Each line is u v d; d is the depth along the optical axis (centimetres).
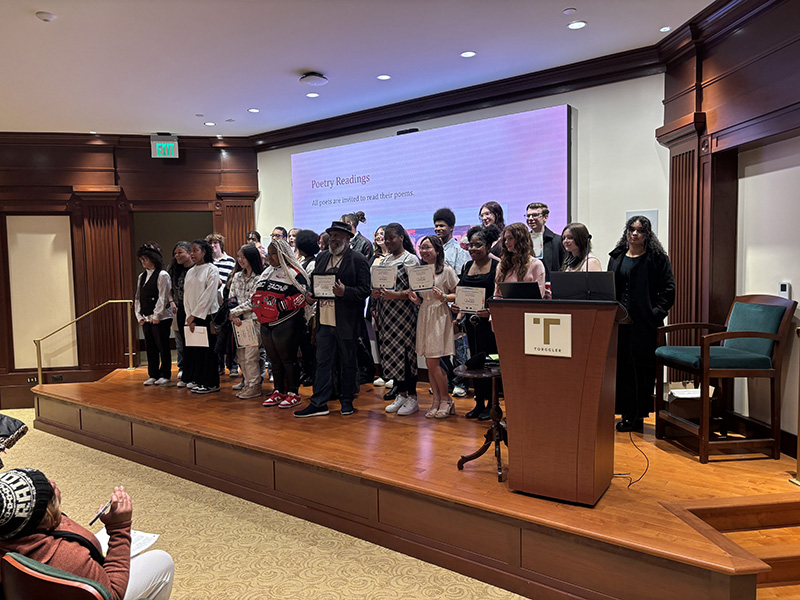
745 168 409
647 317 372
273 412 439
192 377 533
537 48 455
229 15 386
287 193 722
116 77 504
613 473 295
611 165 489
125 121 651
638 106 474
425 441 356
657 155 467
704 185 421
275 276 446
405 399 427
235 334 486
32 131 689
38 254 722
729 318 379
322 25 405
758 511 269
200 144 732
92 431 496
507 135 532
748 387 390
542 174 514
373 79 523
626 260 380
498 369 301
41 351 719
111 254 723
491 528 261
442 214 482
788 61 341
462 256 523
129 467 435
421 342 403
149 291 554
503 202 539
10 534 142
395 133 620
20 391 711
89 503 367
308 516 332
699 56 421
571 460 255
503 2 374
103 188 712
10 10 372
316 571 274
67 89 533
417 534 287
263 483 360
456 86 548
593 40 440
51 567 137
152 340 568
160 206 732
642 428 389
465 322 405
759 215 395
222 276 567
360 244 520
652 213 470
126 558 162
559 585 242
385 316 419
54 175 709
